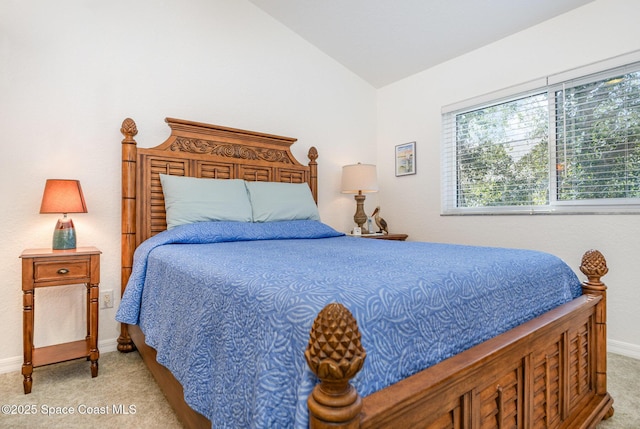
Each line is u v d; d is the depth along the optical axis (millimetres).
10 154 1983
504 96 2756
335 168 3521
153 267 1791
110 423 1455
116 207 2314
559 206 2490
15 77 1993
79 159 2184
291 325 747
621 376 1883
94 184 2232
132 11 2385
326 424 572
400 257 1367
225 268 1186
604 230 2236
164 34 2514
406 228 3549
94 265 1892
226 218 2334
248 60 2930
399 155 3617
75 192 1962
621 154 2209
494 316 1101
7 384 1800
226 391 903
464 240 3029
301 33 3213
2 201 1968
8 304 1981
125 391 1723
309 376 662
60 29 2127
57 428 1420
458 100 3086
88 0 2221
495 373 956
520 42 2662
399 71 3484
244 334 887
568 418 1304
